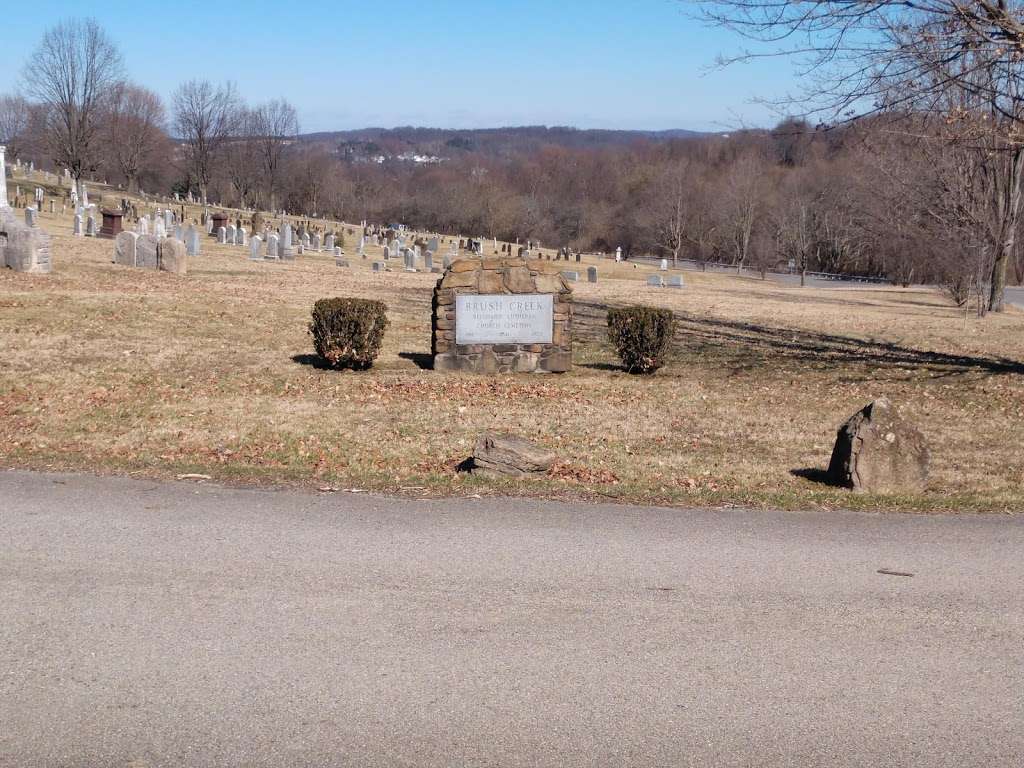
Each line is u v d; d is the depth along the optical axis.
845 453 9.10
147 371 14.72
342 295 28.14
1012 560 6.78
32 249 24.20
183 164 108.88
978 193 30.33
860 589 6.12
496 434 9.20
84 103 69.94
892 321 30.11
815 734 4.34
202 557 6.30
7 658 4.80
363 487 8.20
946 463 10.64
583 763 4.06
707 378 17.00
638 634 5.34
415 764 4.02
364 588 5.87
